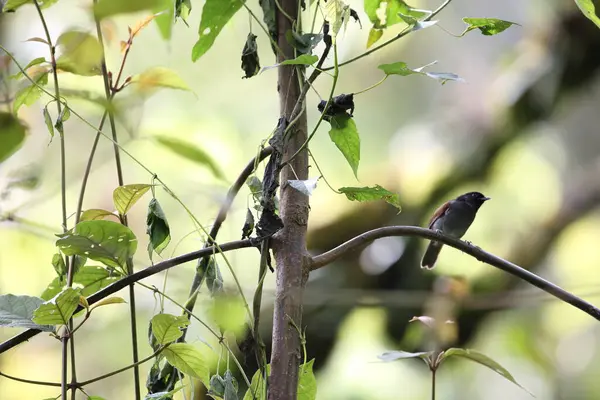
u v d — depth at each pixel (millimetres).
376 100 16922
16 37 5230
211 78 13055
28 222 5461
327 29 4109
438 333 5953
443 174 11891
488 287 11398
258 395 3965
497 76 13562
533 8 13305
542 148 17156
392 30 16203
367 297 9375
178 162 10172
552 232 12828
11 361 10625
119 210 4215
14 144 4082
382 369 14258
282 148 3965
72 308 3799
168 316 3793
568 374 17547
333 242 10828
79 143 8914
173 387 4367
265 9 4324
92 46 3332
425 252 9656
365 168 13750
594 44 12016
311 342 10070
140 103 3826
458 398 15984
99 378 3945
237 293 3996
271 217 3906
